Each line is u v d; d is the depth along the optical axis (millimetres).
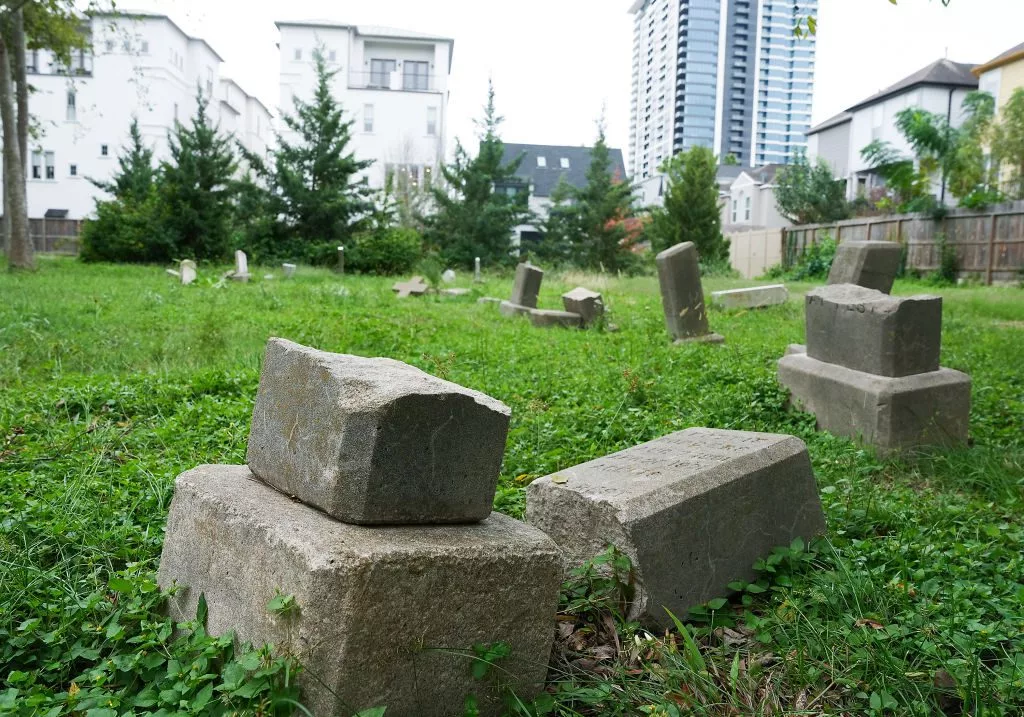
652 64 118375
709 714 2645
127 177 37062
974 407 7203
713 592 3449
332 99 34312
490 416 2678
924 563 3738
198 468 3131
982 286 24594
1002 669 2844
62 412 6270
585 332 13328
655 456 3871
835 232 31969
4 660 2777
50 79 47469
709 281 27250
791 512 3787
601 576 3328
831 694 2785
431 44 55375
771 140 110625
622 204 37406
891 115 41875
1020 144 29219
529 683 2648
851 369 6340
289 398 2836
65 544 3580
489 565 2525
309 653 2289
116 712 2422
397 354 9984
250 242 32406
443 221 37250
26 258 24266
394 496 2547
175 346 9523
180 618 2871
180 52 51344
